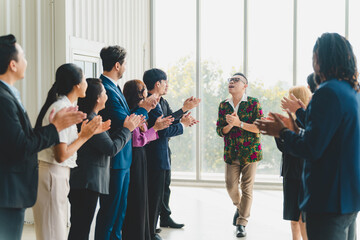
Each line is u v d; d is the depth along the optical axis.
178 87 8.12
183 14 8.05
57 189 2.96
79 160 3.28
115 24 6.76
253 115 4.98
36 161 2.63
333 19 7.44
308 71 7.56
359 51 7.37
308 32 7.53
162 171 4.52
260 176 7.78
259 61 7.74
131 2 7.37
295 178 3.69
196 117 8.00
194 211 6.21
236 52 7.84
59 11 5.26
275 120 2.59
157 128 4.07
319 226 2.42
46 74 5.30
